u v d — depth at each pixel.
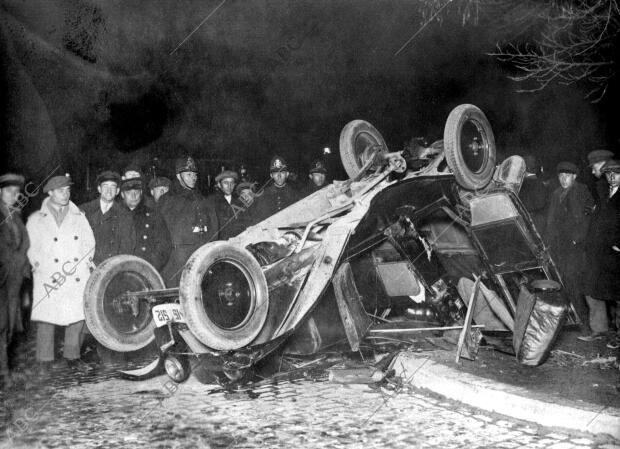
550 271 6.05
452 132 6.15
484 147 6.52
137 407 4.74
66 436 4.04
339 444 3.74
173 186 8.59
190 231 7.54
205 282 4.75
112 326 5.78
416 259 5.95
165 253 7.22
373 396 4.93
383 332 5.69
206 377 5.20
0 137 8.60
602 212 6.66
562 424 3.92
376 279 6.29
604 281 6.57
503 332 6.77
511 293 6.23
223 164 15.92
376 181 6.11
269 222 6.57
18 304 6.41
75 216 6.52
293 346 5.26
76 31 11.29
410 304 6.92
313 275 5.29
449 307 6.09
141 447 3.78
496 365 5.47
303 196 8.85
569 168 7.26
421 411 4.46
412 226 5.95
